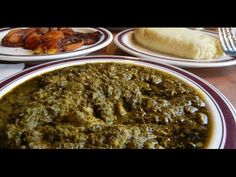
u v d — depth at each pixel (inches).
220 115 6.6
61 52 11.2
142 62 9.7
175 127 6.5
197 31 13.3
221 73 10.2
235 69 10.5
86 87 7.7
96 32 13.4
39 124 6.3
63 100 7.0
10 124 6.2
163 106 7.1
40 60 10.5
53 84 7.7
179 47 11.2
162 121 6.6
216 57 11.2
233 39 12.0
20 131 5.9
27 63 10.7
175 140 6.1
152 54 11.2
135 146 5.8
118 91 7.6
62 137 5.9
